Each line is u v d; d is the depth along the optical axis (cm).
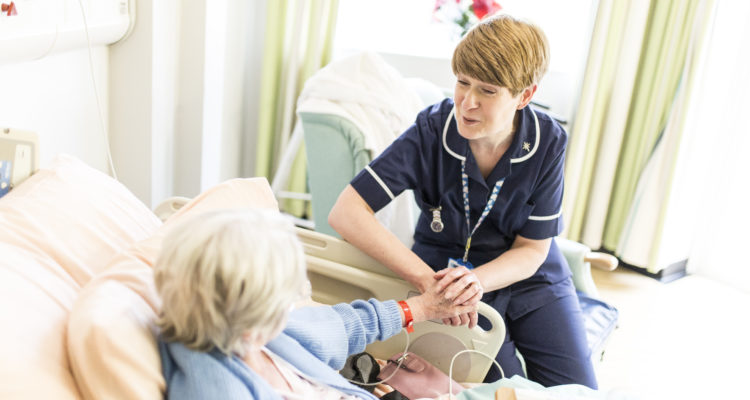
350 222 150
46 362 78
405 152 153
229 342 78
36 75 164
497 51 123
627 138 311
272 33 293
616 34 287
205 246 74
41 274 93
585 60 298
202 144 239
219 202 130
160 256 78
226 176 294
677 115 289
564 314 164
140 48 202
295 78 307
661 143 295
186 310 75
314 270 158
